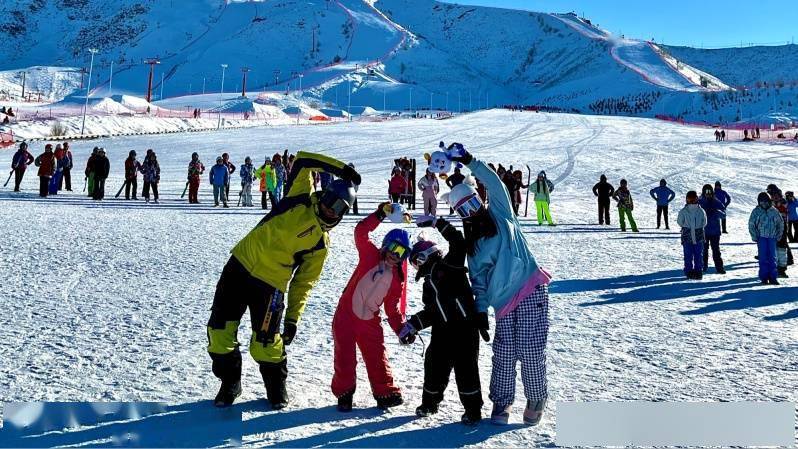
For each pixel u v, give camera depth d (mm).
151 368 5043
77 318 6543
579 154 50406
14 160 22703
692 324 7469
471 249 4230
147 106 96688
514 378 4254
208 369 5078
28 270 9023
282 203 4340
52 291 7793
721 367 5637
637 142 60250
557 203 28719
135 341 5781
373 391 4488
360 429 4043
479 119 96000
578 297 9000
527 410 4219
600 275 11039
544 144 58781
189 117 84000
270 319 4305
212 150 50750
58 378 4715
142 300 7488
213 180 20969
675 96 186375
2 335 5797
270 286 4293
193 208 20172
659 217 19750
